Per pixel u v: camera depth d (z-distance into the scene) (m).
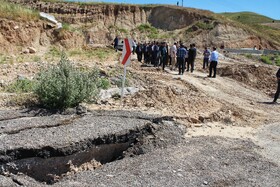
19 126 7.63
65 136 7.22
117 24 64.25
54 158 6.77
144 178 6.48
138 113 9.61
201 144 8.62
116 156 7.87
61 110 9.17
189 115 10.77
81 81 9.77
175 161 7.38
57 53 23.08
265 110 15.25
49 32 25.80
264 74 25.17
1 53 20.03
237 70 24.52
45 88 9.26
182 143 8.54
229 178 6.90
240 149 8.70
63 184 6.12
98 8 63.38
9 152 6.43
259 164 7.88
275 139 10.23
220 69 25.12
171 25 67.69
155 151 7.90
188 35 63.66
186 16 67.88
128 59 11.12
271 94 20.55
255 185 6.76
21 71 14.73
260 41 66.69
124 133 7.89
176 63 23.38
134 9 67.50
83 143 7.14
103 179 6.40
